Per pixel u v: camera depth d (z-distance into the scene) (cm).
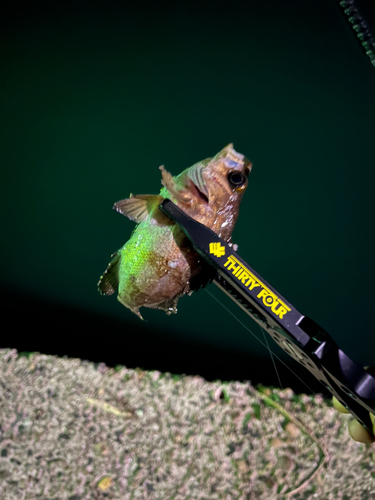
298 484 48
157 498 47
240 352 91
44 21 142
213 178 39
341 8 124
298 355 35
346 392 33
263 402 54
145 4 142
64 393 53
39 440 49
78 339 82
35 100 140
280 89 137
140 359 77
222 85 141
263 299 33
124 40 143
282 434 51
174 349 84
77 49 143
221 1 139
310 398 56
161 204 36
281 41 136
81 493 46
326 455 50
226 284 37
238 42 140
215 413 52
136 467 48
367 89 128
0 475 47
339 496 47
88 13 143
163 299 41
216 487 48
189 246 38
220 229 40
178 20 141
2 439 49
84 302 107
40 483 46
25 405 51
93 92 141
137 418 51
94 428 50
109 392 53
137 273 40
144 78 142
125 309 104
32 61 142
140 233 40
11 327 84
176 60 142
